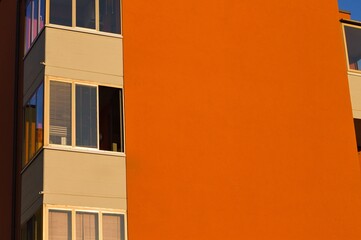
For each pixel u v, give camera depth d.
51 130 26.62
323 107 31.38
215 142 28.92
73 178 26.34
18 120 29.81
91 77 27.77
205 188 28.20
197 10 30.38
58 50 27.59
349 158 31.11
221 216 28.11
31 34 29.47
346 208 30.34
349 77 32.47
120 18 28.97
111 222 26.39
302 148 30.38
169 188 27.62
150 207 27.14
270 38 31.36
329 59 32.28
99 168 26.80
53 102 26.94
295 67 31.42
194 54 29.72
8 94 31.84
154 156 27.78
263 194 29.06
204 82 29.48
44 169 26.05
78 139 26.84
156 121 28.23
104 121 27.69
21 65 30.34
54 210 25.75
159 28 29.45
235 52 30.45
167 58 29.20
